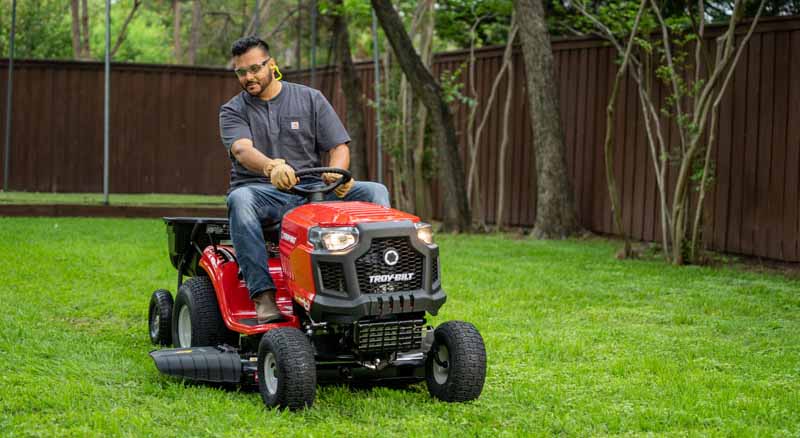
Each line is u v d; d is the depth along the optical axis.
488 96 15.17
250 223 5.05
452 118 13.97
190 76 17.86
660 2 12.38
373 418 4.57
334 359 4.79
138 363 5.66
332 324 4.70
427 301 4.64
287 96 5.54
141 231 13.06
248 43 5.38
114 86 17.58
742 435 4.31
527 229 14.54
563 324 7.13
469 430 4.38
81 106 17.45
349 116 16.47
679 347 6.32
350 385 5.28
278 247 5.42
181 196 17.66
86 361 5.64
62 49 19.17
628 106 12.88
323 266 4.59
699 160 10.98
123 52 23.84
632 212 12.84
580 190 13.84
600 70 13.39
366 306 4.50
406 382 5.35
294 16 16.47
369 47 23.81
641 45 10.77
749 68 10.88
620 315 7.51
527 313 7.53
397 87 15.00
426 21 14.55
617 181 13.11
